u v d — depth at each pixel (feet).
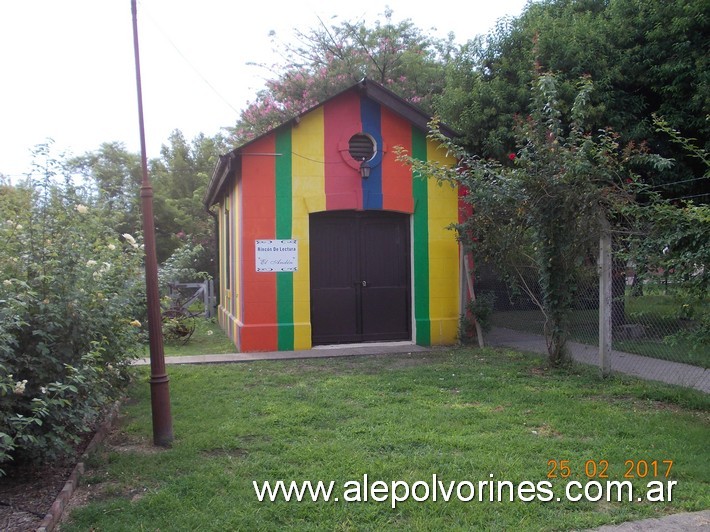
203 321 53.57
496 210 29.09
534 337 39.29
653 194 23.75
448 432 18.98
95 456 17.10
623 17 37.42
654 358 30.60
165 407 18.53
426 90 74.49
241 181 35.47
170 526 12.85
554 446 17.49
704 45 33.30
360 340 37.24
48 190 19.42
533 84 27.66
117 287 20.83
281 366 30.76
